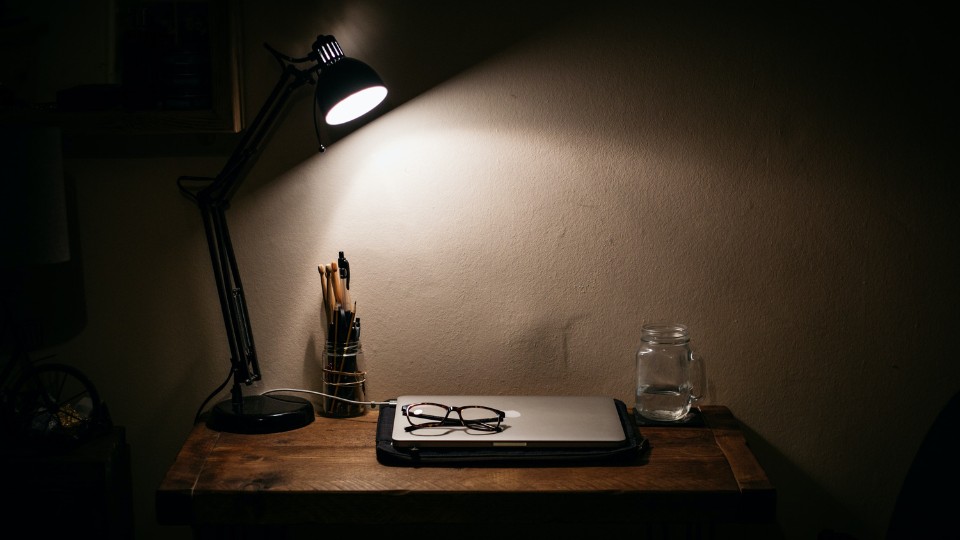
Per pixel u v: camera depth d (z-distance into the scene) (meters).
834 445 1.85
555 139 1.77
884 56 1.74
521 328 1.83
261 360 1.84
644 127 1.77
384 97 1.68
